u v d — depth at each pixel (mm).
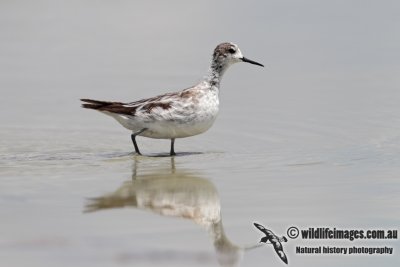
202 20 40406
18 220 16234
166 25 39625
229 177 19812
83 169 20906
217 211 16984
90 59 34219
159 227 15906
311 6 43000
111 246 14688
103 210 17016
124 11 42406
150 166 21250
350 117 25953
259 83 30562
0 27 39188
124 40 37156
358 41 36000
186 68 32469
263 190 18516
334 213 16828
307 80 30609
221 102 28312
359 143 23109
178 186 19016
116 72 32219
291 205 17344
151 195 18250
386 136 23766
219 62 23391
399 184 18859
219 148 23406
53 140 24703
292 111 26891
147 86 30172
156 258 14117
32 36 37750
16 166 21234
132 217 16531
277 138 24109
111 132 25891
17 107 28328
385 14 40750
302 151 22453
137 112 22688
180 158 22219
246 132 24922
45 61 33969
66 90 30156
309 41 36312
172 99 22594
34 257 14047
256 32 37969
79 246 14648
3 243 14797
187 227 15938
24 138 24859
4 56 34625
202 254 14406
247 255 14703
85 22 40312
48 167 21156
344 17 40469
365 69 31766
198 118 22719
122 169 20906
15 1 44281
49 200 17766
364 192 18266
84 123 26875
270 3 43781
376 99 27844
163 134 22828
